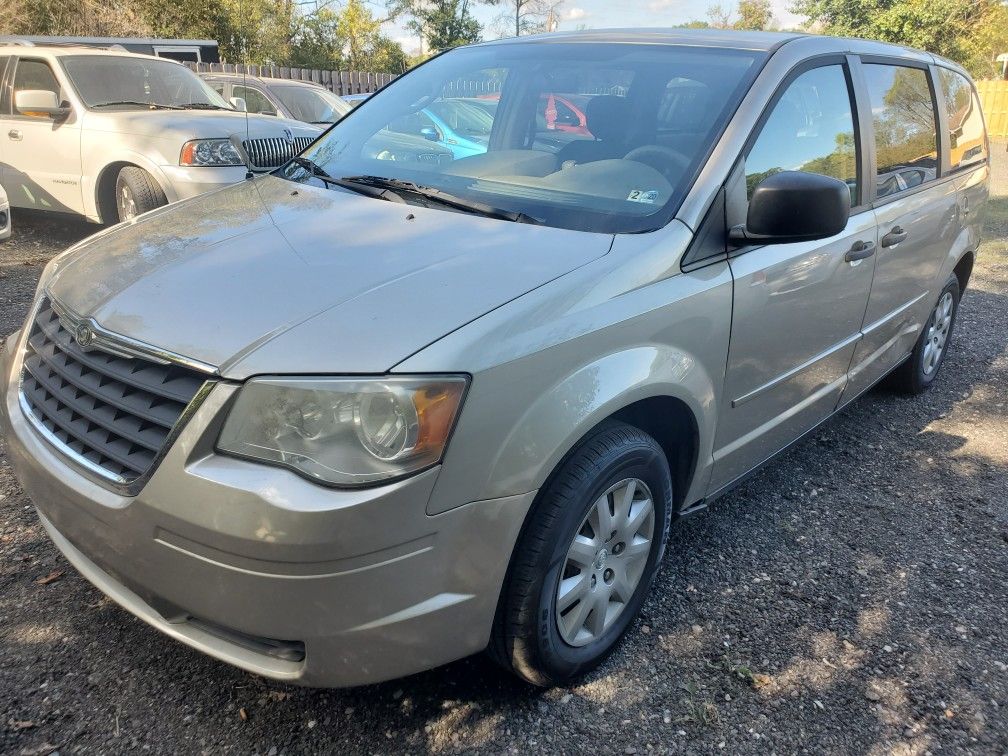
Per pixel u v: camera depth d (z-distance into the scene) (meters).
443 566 1.93
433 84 3.46
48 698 2.22
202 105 7.94
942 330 4.96
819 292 3.07
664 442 2.71
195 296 2.11
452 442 1.86
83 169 7.02
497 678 2.43
